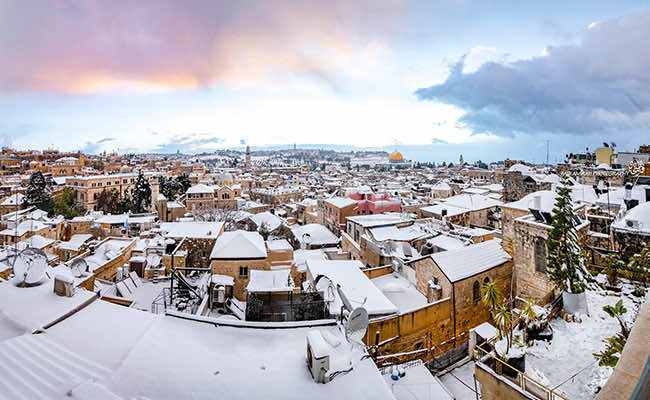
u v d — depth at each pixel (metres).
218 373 11.93
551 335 17.72
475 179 180.12
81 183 113.81
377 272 33.50
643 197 34.50
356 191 91.81
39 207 87.75
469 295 26.31
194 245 43.84
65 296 15.88
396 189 136.62
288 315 20.91
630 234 23.11
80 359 11.91
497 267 27.98
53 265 36.41
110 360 12.17
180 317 15.40
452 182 131.62
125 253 43.28
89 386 10.25
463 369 21.97
